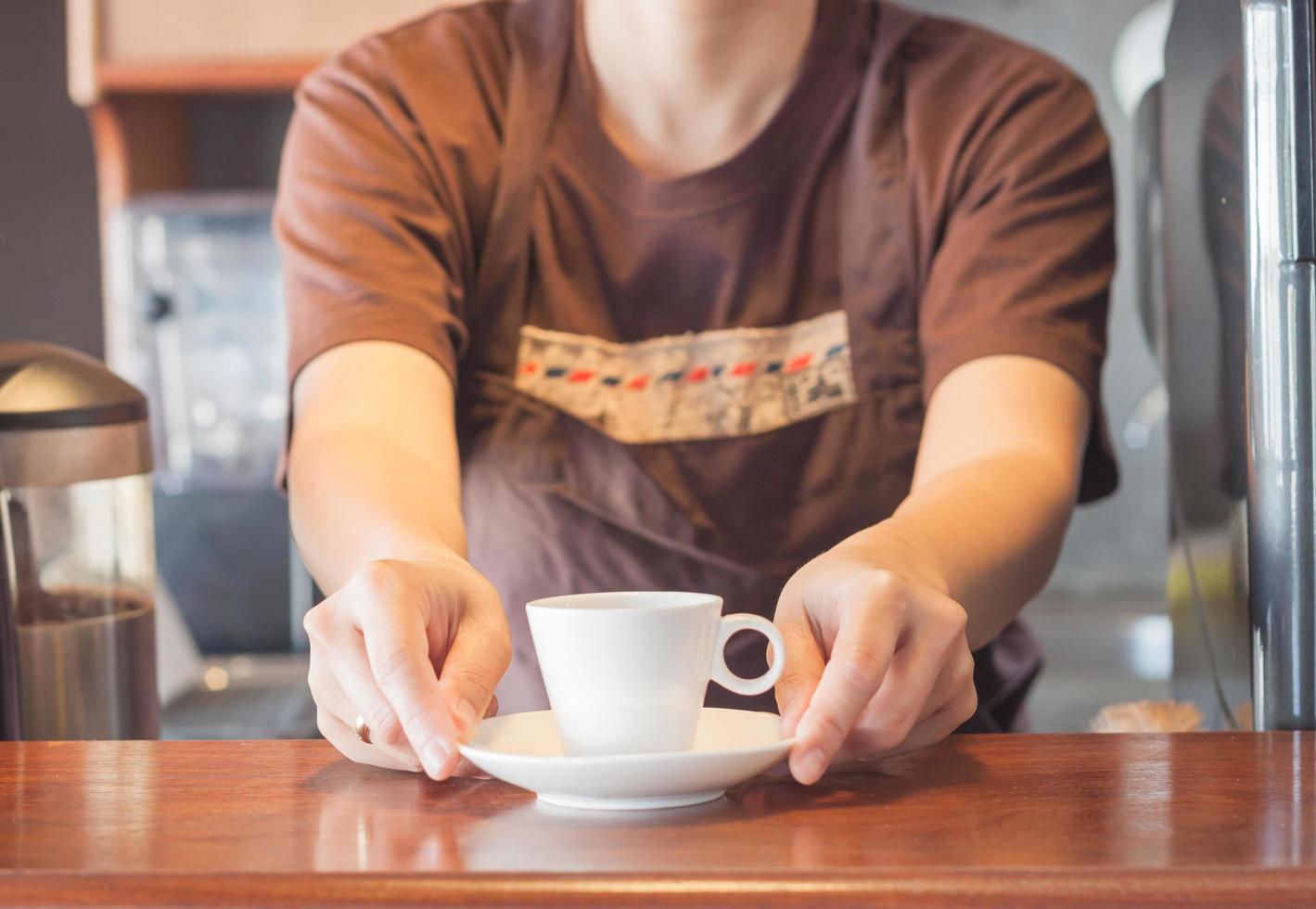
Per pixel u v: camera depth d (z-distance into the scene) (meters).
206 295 2.87
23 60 3.39
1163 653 2.46
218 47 2.76
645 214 1.15
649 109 1.16
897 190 1.13
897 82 1.15
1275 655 0.73
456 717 0.58
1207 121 0.86
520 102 1.17
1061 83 1.13
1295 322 0.72
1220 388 0.85
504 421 1.16
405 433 0.93
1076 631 2.50
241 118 3.17
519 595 1.17
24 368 0.89
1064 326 1.03
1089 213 1.09
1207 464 0.88
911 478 1.15
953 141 1.12
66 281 3.44
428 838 0.50
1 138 3.41
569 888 0.44
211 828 0.52
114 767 0.64
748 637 1.14
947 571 0.73
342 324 1.00
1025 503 0.85
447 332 1.05
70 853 0.49
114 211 2.90
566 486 1.15
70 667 0.88
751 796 0.57
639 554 1.15
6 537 0.81
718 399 1.16
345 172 1.09
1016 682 1.20
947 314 1.06
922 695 0.61
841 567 0.64
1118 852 0.47
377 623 0.59
